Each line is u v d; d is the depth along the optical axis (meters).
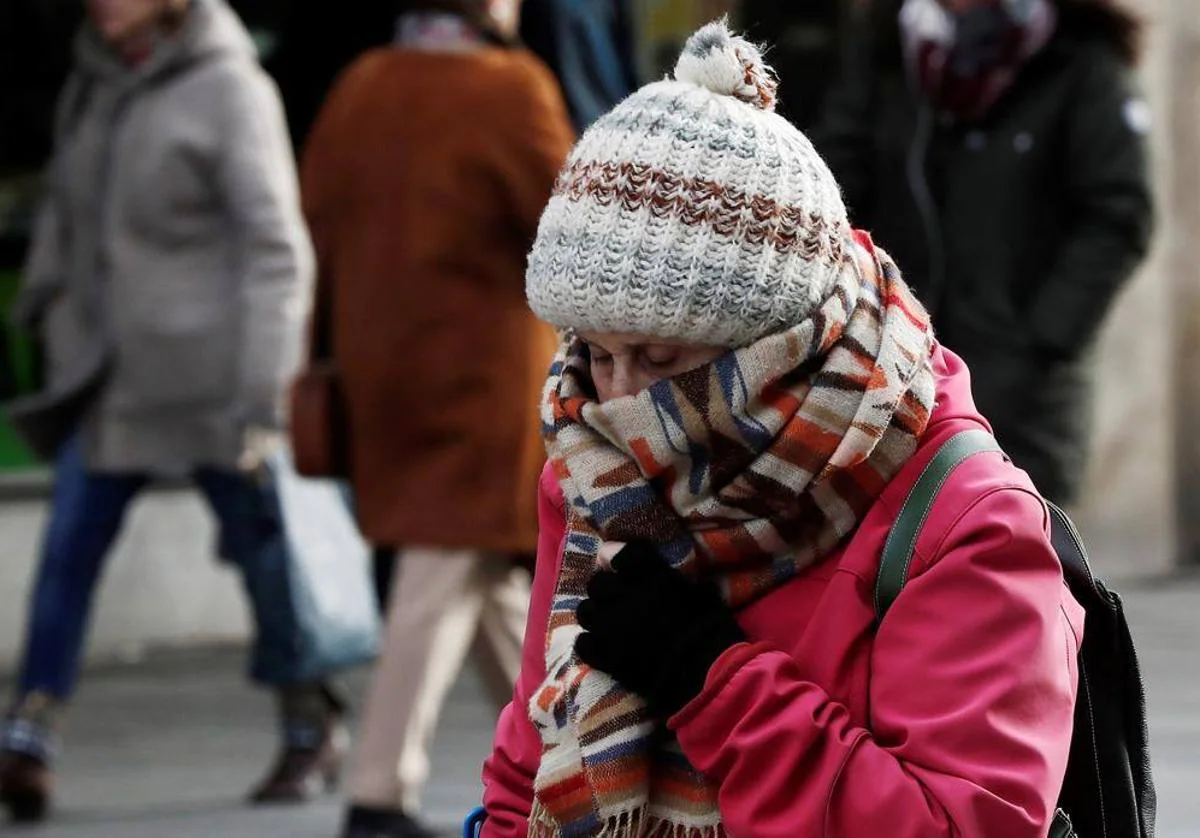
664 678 5.93
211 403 15.70
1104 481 25.34
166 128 15.64
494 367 13.55
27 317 16.36
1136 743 6.43
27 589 21.75
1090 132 14.12
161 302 15.67
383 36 21.03
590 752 5.99
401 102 13.61
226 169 15.54
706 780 6.05
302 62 21.38
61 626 15.85
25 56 21.97
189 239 15.74
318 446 13.86
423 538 13.53
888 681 5.82
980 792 5.60
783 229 5.82
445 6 13.70
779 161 5.85
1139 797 6.43
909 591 5.82
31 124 21.94
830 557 6.02
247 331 15.34
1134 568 25.62
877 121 14.63
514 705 6.75
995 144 14.23
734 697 5.84
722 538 5.95
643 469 5.98
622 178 5.84
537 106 13.51
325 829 14.94
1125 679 6.39
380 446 13.71
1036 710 5.72
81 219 15.99
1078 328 14.09
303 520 15.85
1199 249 25.53
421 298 13.52
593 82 16.59
